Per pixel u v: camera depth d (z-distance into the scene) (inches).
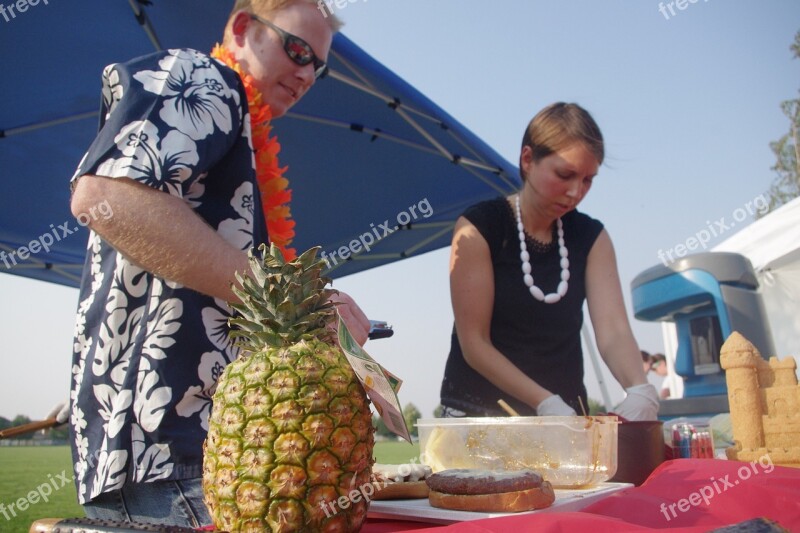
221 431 29.3
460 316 91.2
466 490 34.8
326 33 66.2
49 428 61.5
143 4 116.2
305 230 194.5
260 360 30.5
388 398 31.0
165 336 48.8
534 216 94.5
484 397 93.4
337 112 150.3
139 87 46.1
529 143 92.6
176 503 47.4
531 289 93.1
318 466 28.4
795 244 176.9
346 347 30.1
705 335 140.2
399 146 162.6
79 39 120.2
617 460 48.4
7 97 128.9
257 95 61.6
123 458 47.1
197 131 46.7
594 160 87.3
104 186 42.8
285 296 33.2
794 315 180.2
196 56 51.9
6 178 150.4
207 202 52.2
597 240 100.5
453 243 95.1
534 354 94.0
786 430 59.2
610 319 94.6
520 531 27.0
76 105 137.2
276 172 65.3
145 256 43.1
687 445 59.1
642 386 81.4
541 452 43.2
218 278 43.4
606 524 28.2
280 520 27.9
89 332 51.3
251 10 63.6
